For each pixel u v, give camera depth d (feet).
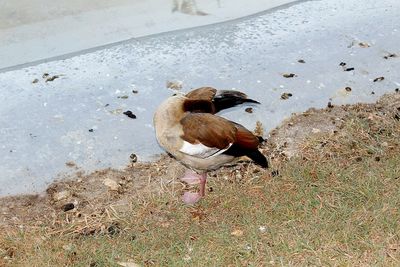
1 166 23.95
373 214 21.53
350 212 21.71
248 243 20.71
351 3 33.24
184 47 29.94
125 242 20.99
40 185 23.39
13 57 29.45
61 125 25.76
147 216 22.21
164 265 20.16
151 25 31.65
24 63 29.04
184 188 23.45
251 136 21.89
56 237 21.30
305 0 33.63
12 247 20.84
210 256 20.26
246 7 33.19
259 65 28.91
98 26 31.63
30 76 28.22
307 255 20.18
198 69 28.60
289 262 19.90
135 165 24.34
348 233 20.81
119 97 27.14
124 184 23.56
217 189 23.25
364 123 25.98
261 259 20.17
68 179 23.67
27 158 24.34
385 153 24.54
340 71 28.76
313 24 31.60
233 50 29.76
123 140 25.29
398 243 20.56
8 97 27.02
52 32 31.24
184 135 21.47
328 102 27.22
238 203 22.58
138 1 33.78
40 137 25.23
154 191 23.27
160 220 22.07
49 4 33.47
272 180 23.48
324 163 24.16
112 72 28.43
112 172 24.03
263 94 27.37
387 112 26.66
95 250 20.66
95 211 22.40
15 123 25.76
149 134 25.63
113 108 26.66
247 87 27.68
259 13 32.53
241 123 26.05
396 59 29.50
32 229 21.65
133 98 27.12
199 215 22.22
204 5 33.42
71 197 22.98
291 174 23.70
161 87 27.66
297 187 23.09
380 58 29.53
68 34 31.09
